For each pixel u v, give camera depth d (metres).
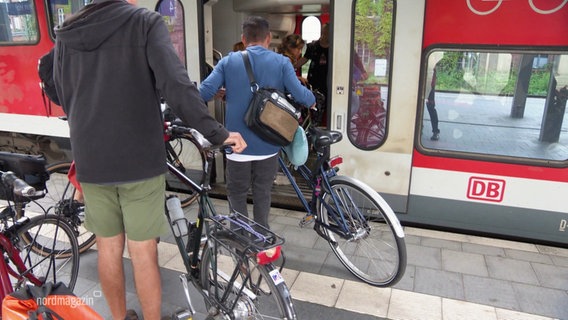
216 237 2.07
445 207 3.55
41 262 2.59
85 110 1.85
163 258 3.16
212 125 1.83
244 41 2.78
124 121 1.84
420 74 3.37
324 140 2.80
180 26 4.06
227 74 2.66
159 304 2.14
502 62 3.18
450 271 3.03
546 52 3.05
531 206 3.32
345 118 3.65
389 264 2.96
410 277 2.95
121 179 1.89
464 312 2.58
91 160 1.88
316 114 4.56
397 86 3.44
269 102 2.58
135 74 1.82
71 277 2.72
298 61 5.52
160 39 1.79
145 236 2.01
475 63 3.24
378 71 3.47
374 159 3.64
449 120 3.42
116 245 2.12
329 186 2.88
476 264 3.12
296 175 4.52
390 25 3.34
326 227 2.98
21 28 4.61
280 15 6.15
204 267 2.22
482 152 3.39
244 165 2.79
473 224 3.51
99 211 2.02
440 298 2.72
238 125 2.71
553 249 3.35
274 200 4.13
